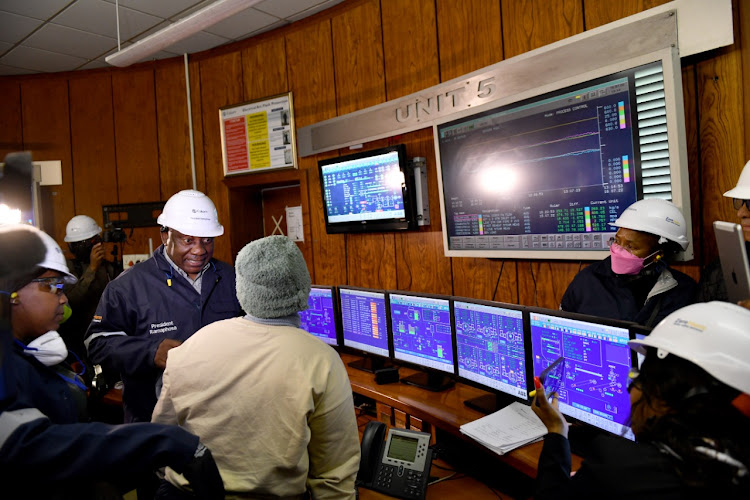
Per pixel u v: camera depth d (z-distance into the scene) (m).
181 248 2.01
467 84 2.41
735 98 1.69
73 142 4.13
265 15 3.26
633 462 0.69
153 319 2.01
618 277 1.78
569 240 2.06
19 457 0.78
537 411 1.04
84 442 0.82
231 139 3.72
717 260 1.58
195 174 3.93
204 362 1.16
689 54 1.68
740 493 0.57
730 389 0.63
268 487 1.10
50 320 1.12
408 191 2.72
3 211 0.97
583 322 1.36
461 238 2.52
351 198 3.02
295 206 3.84
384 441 1.62
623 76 1.81
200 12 2.19
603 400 1.33
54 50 3.73
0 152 4.11
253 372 1.11
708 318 0.69
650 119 1.75
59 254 1.14
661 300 1.68
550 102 2.04
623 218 1.68
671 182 1.71
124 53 2.57
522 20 2.31
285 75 3.47
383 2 2.92
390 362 2.42
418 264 2.88
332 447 1.18
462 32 2.56
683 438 0.64
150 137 4.04
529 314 1.54
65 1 3.01
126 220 4.05
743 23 1.65
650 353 0.75
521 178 2.19
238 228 3.87
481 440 1.46
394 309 2.14
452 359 1.90
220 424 1.11
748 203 1.48
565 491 0.80
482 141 2.33
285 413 1.09
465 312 1.80
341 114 3.20
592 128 1.92
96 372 2.11
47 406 1.04
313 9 3.22
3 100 4.14
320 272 3.43
